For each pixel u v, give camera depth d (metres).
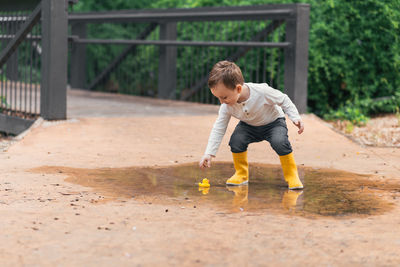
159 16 11.62
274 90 4.47
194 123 8.36
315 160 5.95
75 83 14.45
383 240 3.21
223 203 4.08
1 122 8.95
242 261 2.84
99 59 16.67
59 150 6.27
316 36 10.50
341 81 10.76
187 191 4.48
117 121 8.34
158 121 8.45
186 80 12.35
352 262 2.86
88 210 3.79
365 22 10.32
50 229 3.34
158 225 3.46
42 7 7.85
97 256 2.90
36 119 8.15
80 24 14.02
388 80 10.52
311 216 3.73
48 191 4.34
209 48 12.19
